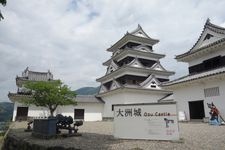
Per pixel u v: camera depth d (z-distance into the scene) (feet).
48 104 75.36
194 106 82.89
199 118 80.74
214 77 70.85
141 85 114.52
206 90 76.69
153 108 32.22
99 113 130.31
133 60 124.47
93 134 42.57
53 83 77.05
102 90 139.64
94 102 128.16
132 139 32.81
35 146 31.19
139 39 137.28
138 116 33.24
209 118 70.23
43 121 40.16
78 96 129.39
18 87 125.49
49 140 35.17
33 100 75.31
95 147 26.27
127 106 34.47
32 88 71.51
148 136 31.68
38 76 135.85
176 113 30.30
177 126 29.78
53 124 38.75
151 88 116.57
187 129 46.83
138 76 124.88
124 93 110.73
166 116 30.96
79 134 39.99
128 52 128.57
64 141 32.96
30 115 112.37
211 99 74.02
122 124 34.42
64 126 40.60
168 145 26.40
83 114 125.18
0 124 84.99
